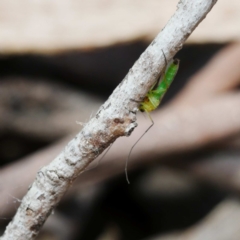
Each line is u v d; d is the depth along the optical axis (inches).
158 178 10.3
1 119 7.5
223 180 7.1
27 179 5.6
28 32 5.5
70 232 7.9
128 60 9.6
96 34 5.5
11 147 7.9
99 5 5.9
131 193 9.6
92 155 2.5
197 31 5.5
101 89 9.7
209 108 6.5
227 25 5.6
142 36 5.5
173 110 6.7
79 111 7.9
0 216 5.5
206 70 7.3
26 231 2.6
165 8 5.8
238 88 7.5
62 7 5.8
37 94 7.8
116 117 2.4
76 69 9.0
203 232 7.1
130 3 5.9
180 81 9.5
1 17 5.7
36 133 7.6
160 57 2.4
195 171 7.1
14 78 7.9
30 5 5.8
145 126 6.3
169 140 6.3
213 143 6.5
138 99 2.4
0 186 5.5
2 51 5.3
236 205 7.4
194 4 2.3
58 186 2.6
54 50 5.4
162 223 9.5
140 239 9.2
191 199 9.9
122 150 6.0
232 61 7.0
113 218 9.2
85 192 8.3
